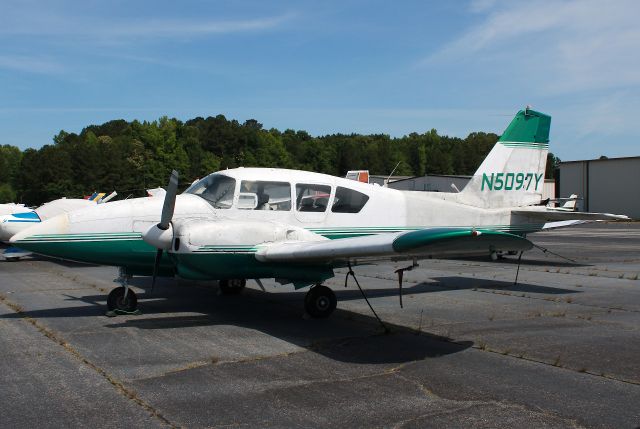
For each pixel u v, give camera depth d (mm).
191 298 9344
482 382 4910
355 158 97750
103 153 69625
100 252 7664
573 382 4918
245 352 5863
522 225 10883
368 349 6012
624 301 9070
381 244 6078
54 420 3996
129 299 7867
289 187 8562
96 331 6828
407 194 9719
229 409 4234
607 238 26047
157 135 73875
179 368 5277
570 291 10109
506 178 11055
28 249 7445
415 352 5895
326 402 4402
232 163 84125
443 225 9898
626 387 4789
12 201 76812
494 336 6617
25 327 7047
